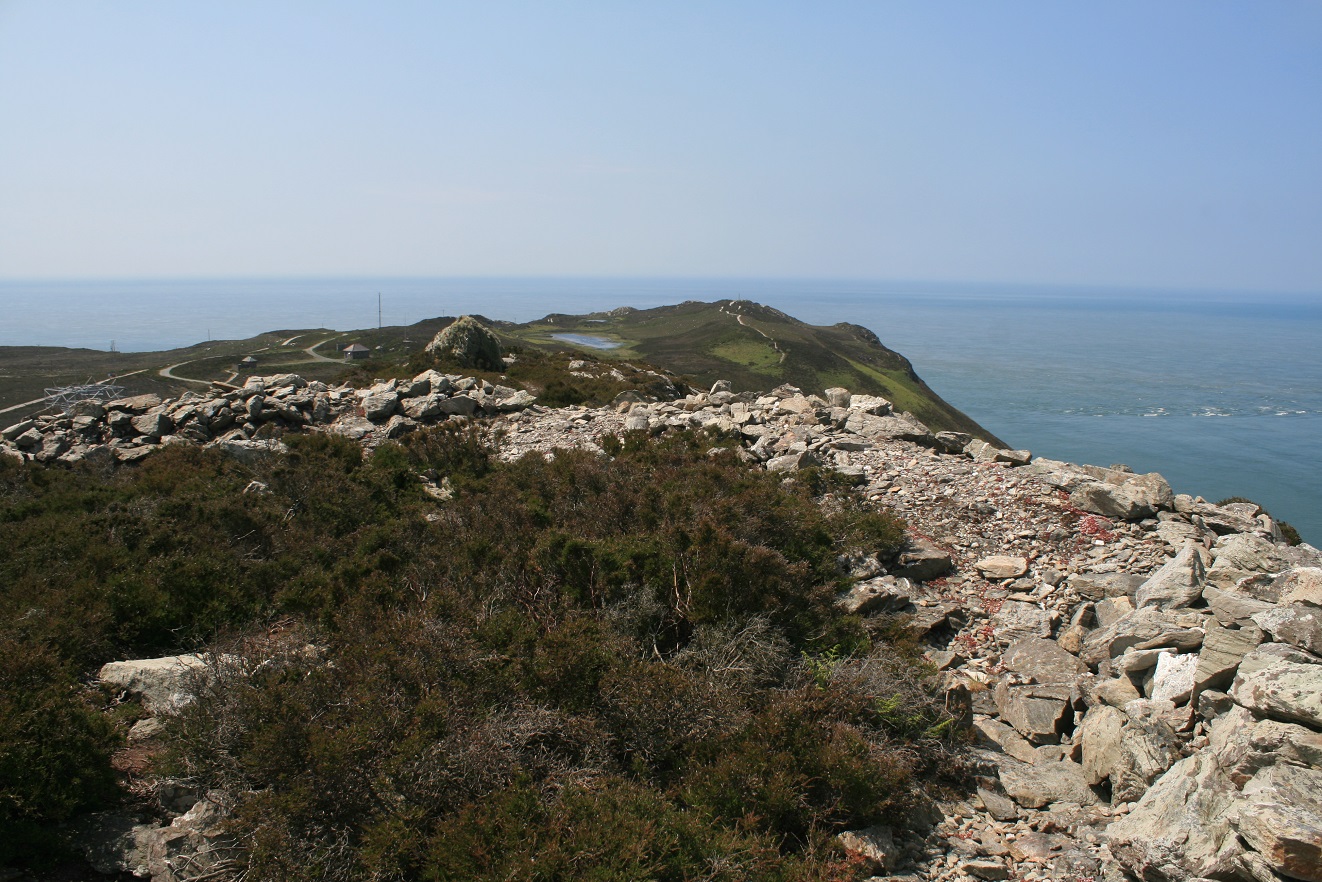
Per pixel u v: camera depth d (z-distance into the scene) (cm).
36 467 1723
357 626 773
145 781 618
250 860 505
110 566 993
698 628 772
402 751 552
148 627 882
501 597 829
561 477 1364
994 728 748
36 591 900
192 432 1995
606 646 711
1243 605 653
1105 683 725
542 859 480
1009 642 909
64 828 557
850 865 524
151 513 1228
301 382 2366
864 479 1379
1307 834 409
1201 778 521
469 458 1742
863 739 623
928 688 726
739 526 996
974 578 1062
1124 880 514
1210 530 1150
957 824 599
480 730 585
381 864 493
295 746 564
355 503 1375
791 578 861
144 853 540
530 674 660
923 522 1220
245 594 981
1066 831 590
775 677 737
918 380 13062
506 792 541
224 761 586
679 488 1211
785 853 554
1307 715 481
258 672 675
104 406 2138
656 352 13712
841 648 799
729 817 561
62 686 634
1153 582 887
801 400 2003
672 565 841
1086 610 939
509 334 15700
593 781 571
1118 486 1219
